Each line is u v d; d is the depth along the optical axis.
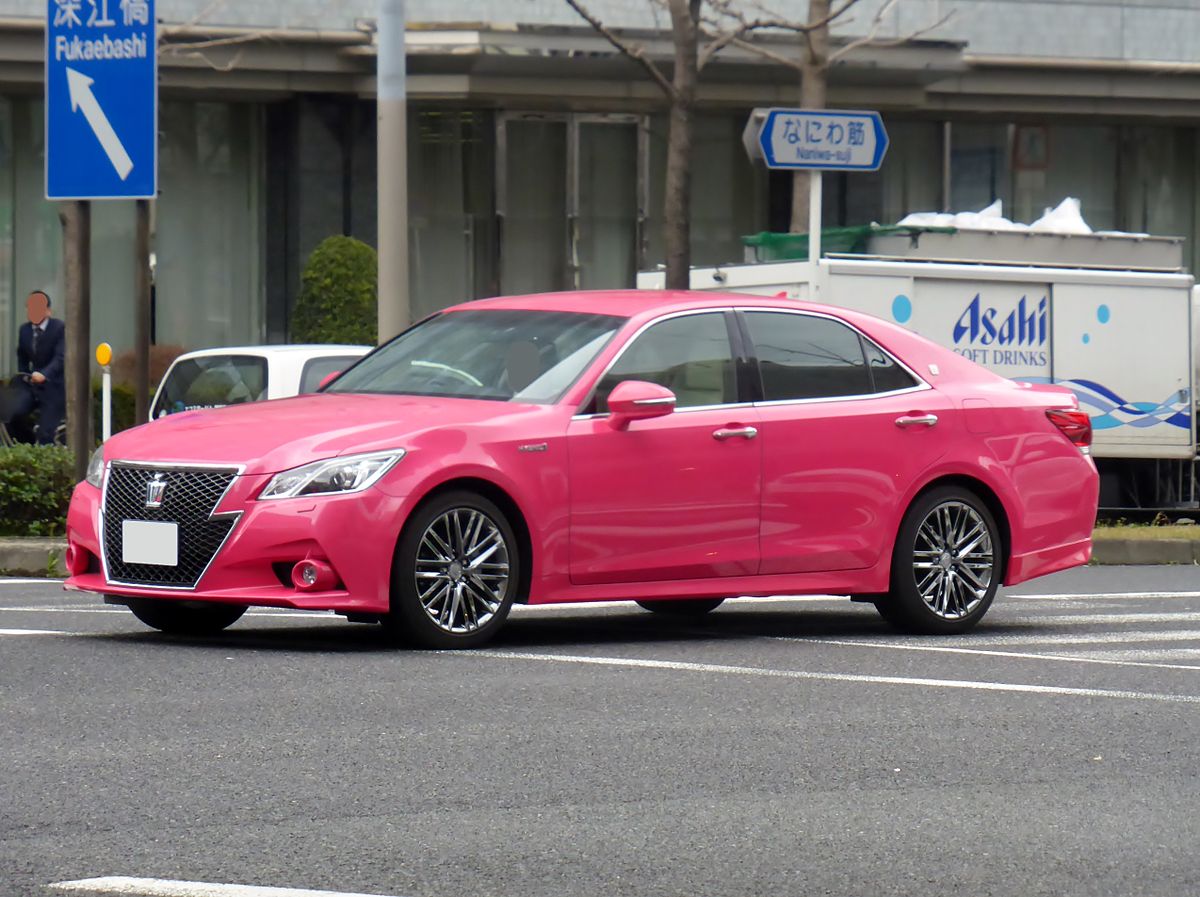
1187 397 57.06
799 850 14.62
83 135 37.59
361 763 17.39
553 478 24.88
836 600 33.62
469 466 24.23
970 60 75.69
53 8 37.72
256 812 15.46
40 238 70.44
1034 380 55.34
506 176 73.50
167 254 71.19
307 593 23.34
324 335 67.50
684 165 54.62
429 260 72.88
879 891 13.52
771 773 17.42
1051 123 81.94
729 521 26.22
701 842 14.81
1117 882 13.91
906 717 20.45
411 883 13.44
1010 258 55.75
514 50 67.50
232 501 23.44
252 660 23.23
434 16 70.19
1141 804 16.45
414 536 23.88
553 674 22.77
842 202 78.50
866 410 27.55
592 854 14.36
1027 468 29.00
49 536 39.38
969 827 15.48
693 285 55.97
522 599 25.00
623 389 25.16
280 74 68.50
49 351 57.81
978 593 28.52
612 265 75.06
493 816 15.51
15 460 39.22
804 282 52.81
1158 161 83.88
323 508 23.31
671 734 19.14
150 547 23.88
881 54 71.88
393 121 44.84
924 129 80.12
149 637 25.53
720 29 63.88
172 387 41.12
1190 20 80.69
